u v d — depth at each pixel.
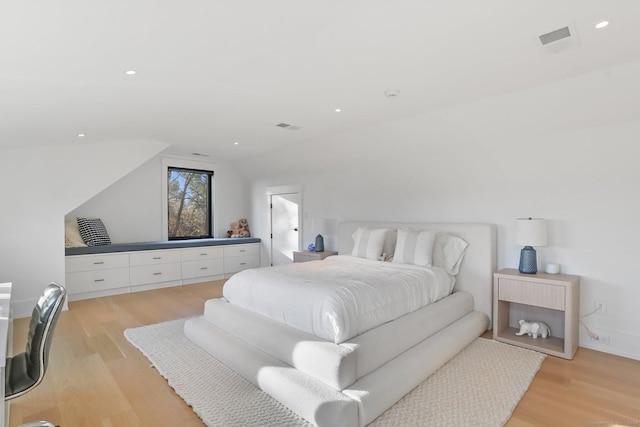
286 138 4.25
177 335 3.19
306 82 2.37
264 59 1.96
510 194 3.40
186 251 5.45
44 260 3.99
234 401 2.09
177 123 3.49
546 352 2.83
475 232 3.49
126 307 4.16
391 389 2.02
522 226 3.03
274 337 2.31
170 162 5.80
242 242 6.19
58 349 2.90
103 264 4.64
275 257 6.20
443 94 2.65
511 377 2.39
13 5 1.22
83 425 1.88
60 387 2.28
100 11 1.33
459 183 3.76
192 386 2.27
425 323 2.65
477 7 1.50
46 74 1.90
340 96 2.68
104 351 2.87
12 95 2.12
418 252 3.48
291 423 1.88
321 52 1.90
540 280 2.86
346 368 1.91
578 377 2.43
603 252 2.87
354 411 1.78
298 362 2.11
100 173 4.32
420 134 3.50
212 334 2.79
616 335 2.82
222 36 1.65
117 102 2.57
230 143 4.61
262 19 1.51
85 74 1.97
